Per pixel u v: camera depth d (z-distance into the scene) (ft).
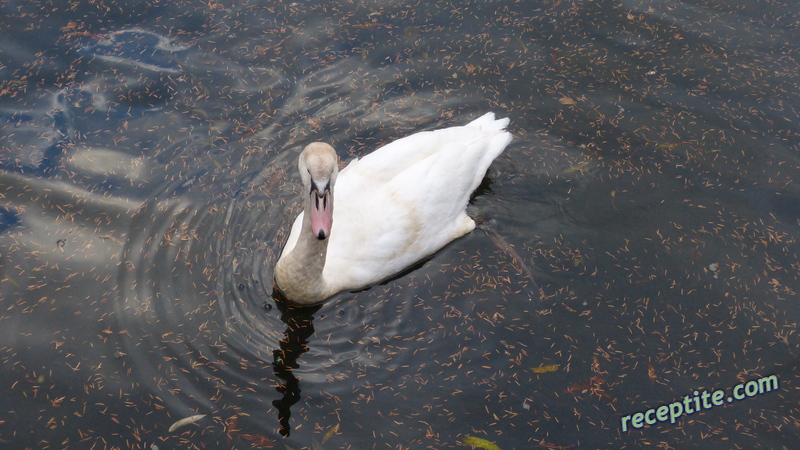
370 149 11.89
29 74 12.25
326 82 12.37
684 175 11.69
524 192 11.66
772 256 11.10
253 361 10.41
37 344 10.44
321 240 10.37
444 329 10.67
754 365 10.45
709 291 10.91
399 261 10.97
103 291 10.77
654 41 12.76
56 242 11.05
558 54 12.66
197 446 9.93
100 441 9.94
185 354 10.42
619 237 11.30
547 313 10.78
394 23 12.94
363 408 10.16
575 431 10.09
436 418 10.13
